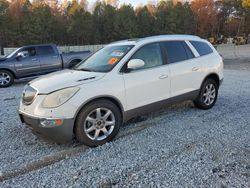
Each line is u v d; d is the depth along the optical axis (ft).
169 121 17.67
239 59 90.48
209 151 13.03
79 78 14.05
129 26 218.38
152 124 17.15
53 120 12.78
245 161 11.98
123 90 14.78
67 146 14.05
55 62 39.75
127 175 11.03
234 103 22.44
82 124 13.42
